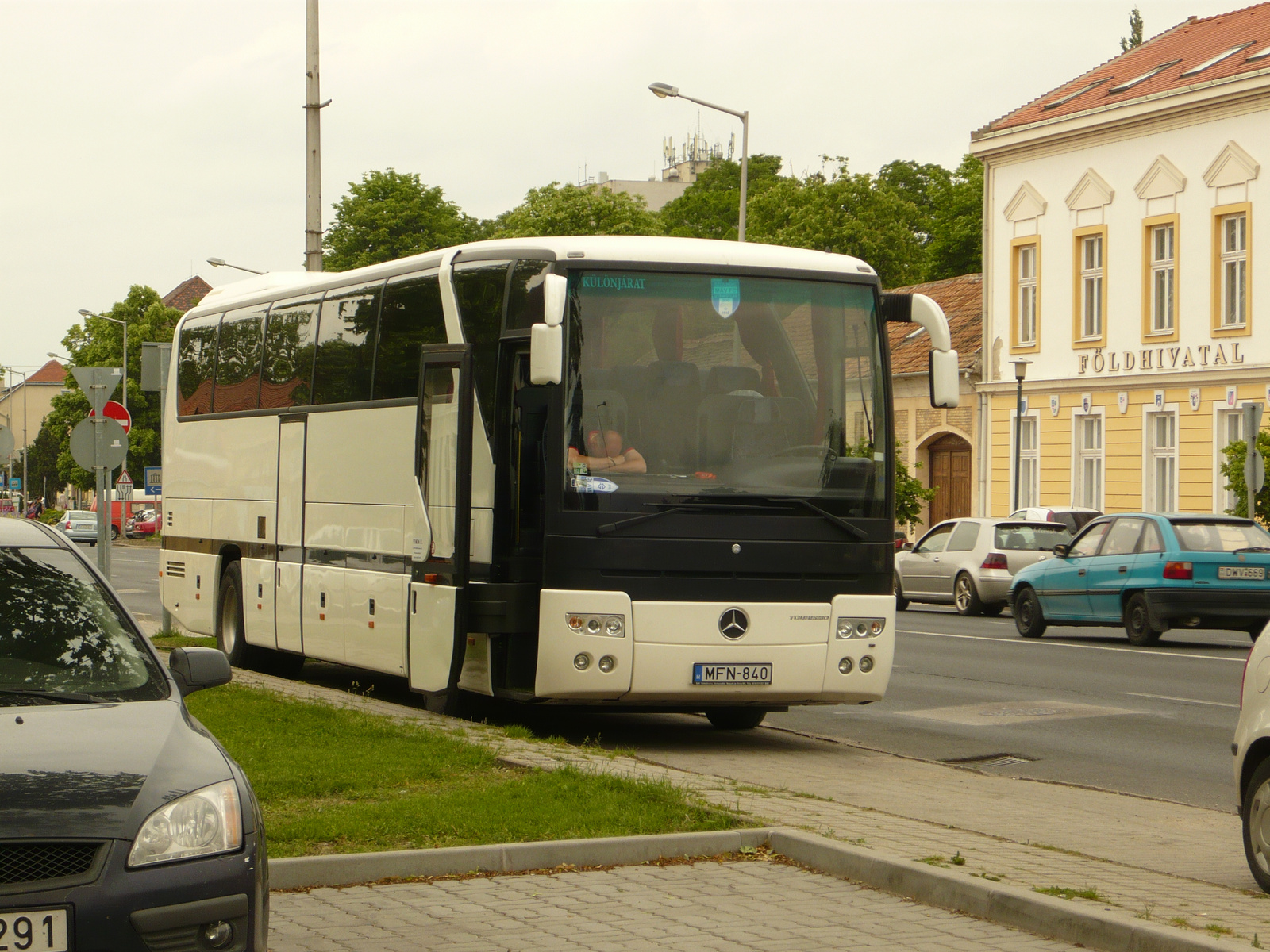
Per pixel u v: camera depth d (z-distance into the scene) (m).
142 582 40.69
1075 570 23.48
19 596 6.67
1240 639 23.88
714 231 80.81
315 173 24.83
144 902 5.16
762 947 6.46
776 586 11.98
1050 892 6.93
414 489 13.41
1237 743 7.76
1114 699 16.14
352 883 7.47
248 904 5.38
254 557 17.14
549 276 11.40
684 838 8.04
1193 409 38.19
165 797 5.40
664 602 11.75
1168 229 39.12
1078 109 41.41
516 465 12.27
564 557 11.64
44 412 183.75
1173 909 6.74
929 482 47.97
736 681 11.88
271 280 18.12
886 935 6.63
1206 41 42.31
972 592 30.16
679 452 11.89
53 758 5.50
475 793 9.27
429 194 76.62
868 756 12.38
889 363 12.54
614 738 13.26
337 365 15.27
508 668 12.31
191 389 19.41
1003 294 44.12
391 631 13.77
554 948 6.45
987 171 44.75
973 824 9.23
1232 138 36.88
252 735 11.52
